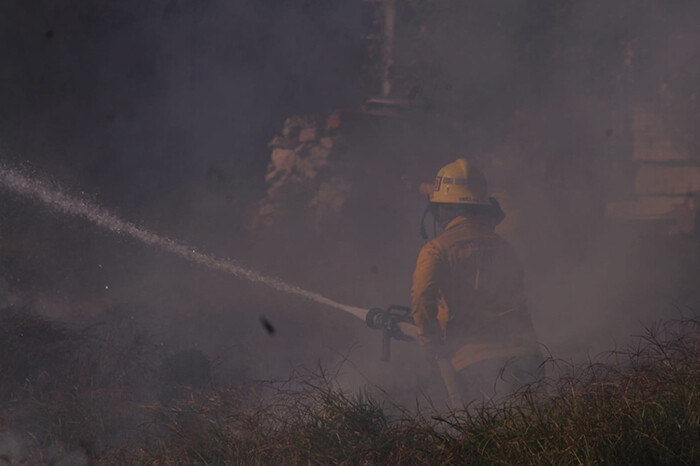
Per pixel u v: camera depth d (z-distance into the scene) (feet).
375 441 10.64
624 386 10.74
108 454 11.34
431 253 11.49
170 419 12.51
